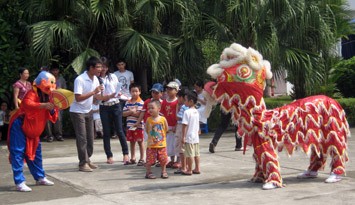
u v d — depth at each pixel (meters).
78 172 8.39
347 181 7.39
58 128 12.57
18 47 13.12
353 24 17.14
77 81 8.12
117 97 8.98
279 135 7.00
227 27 13.68
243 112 7.00
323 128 7.24
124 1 12.80
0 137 13.06
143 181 7.64
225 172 8.23
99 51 13.92
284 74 14.42
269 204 6.21
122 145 9.07
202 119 9.94
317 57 14.26
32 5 12.98
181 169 8.20
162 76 12.96
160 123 7.81
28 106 6.97
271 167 7.00
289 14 13.60
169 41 13.37
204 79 14.12
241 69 6.95
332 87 16.27
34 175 7.44
